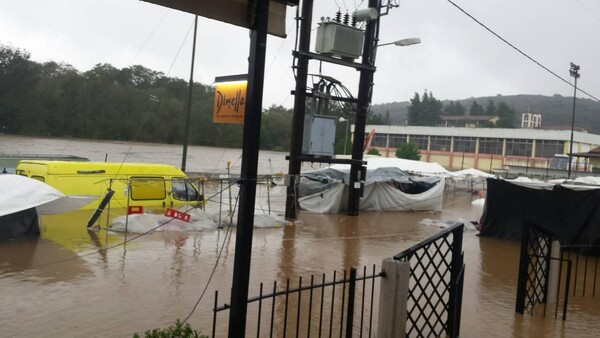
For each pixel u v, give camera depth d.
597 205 14.91
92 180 16.42
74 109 48.66
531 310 8.45
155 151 42.16
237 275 4.51
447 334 6.71
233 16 4.53
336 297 8.67
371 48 20.38
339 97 19.94
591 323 8.01
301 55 18.27
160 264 10.22
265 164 41.22
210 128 46.56
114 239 12.34
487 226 17.58
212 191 25.81
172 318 7.11
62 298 7.71
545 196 16.31
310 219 19.39
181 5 4.42
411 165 37.09
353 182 21.06
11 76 48.47
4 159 20.75
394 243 15.16
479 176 39.44
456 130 77.62
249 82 4.53
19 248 10.83
